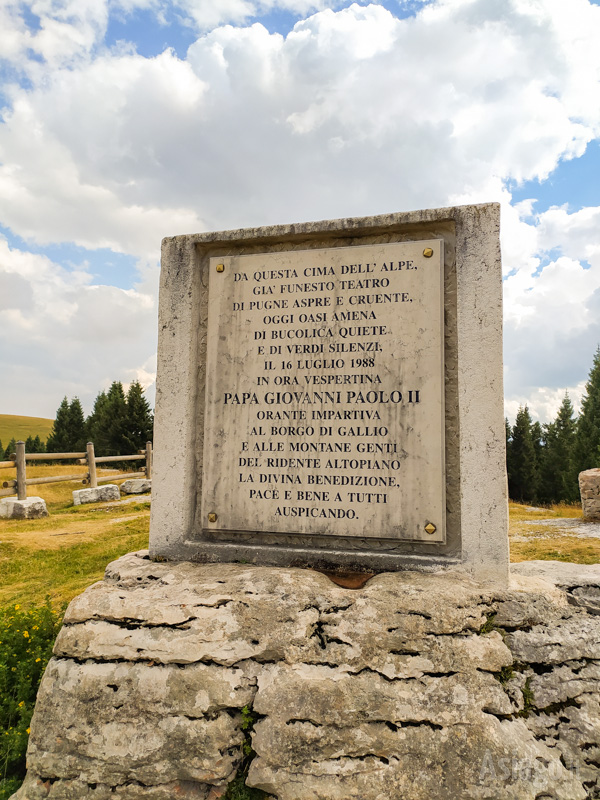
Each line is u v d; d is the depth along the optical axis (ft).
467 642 8.06
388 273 10.13
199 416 11.02
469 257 9.70
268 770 7.22
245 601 8.64
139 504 38.58
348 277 10.32
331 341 10.28
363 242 10.56
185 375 10.85
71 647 8.41
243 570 9.63
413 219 10.03
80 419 147.13
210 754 7.39
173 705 7.75
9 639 11.41
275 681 7.78
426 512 9.56
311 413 10.25
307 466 10.17
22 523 31.48
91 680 8.07
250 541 10.51
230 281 10.91
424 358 9.81
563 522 33.53
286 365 10.46
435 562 9.41
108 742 7.65
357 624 8.19
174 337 11.00
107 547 23.52
